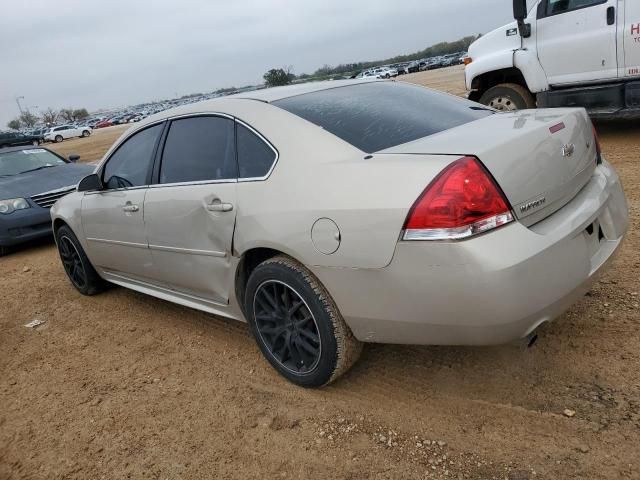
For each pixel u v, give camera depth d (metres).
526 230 2.33
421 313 2.41
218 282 3.37
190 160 3.50
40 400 3.43
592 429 2.44
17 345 4.30
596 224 2.75
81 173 8.25
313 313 2.80
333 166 2.67
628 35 6.62
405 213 2.33
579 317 3.29
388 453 2.52
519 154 2.45
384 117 3.06
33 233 7.36
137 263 4.10
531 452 2.38
